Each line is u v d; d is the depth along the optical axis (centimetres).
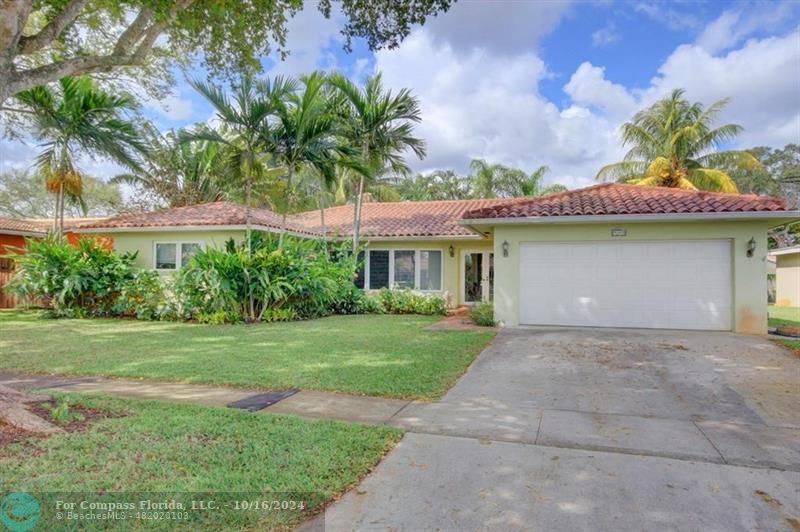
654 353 902
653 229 1173
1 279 1834
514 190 3256
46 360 827
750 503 349
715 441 475
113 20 855
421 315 1627
